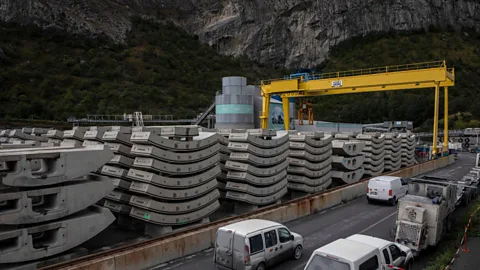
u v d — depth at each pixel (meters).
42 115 57.78
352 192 22.86
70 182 11.91
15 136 22.17
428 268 11.07
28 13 111.56
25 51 90.62
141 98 77.94
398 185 21.19
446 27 194.00
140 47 120.81
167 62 110.00
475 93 132.25
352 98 132.12
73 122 54.50
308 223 17.11
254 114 44.12
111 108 66.31
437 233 13.07
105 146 12.39
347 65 158.50
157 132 15.34
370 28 179.75
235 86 42.41
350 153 24.08
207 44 162.50
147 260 11.59
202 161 15.09
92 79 81.69
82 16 126.25
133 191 13.98
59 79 76.81
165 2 185.62
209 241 13.76
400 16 183.75
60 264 10.23
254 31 172.25
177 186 14.19
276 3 179.62
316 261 8.95
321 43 175.12
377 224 16.92
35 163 13.66
